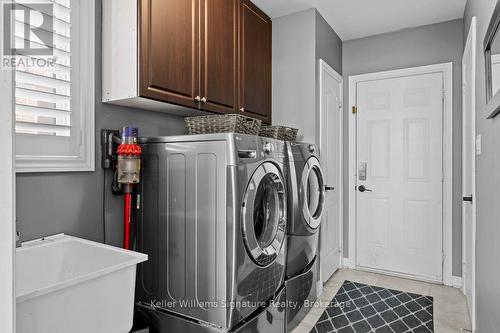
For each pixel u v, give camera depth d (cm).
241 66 248
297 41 288
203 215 157
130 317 125
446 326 222
